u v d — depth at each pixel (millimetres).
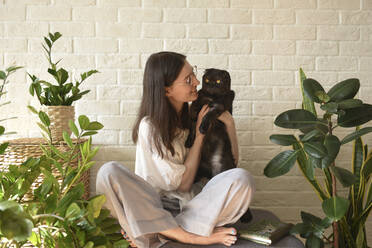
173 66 1579
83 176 1902
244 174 1439
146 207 1389
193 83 1630
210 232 1405
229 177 1438
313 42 2166
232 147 1773
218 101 1724
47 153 1332
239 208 1461
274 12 2154
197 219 1427
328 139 1445
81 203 1164
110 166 1388
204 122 1618
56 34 1855
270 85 2172
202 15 2143
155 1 2127
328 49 2172
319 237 1487
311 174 1482
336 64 2174
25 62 2113
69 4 2113
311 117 1560
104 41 2131
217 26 2146
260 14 2152
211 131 1754
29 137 2125
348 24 2164
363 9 2160
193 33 2145
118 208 1376
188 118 1807
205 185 1624
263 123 2176
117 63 2141
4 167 1743
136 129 1675
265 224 1586
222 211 1442
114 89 2143
